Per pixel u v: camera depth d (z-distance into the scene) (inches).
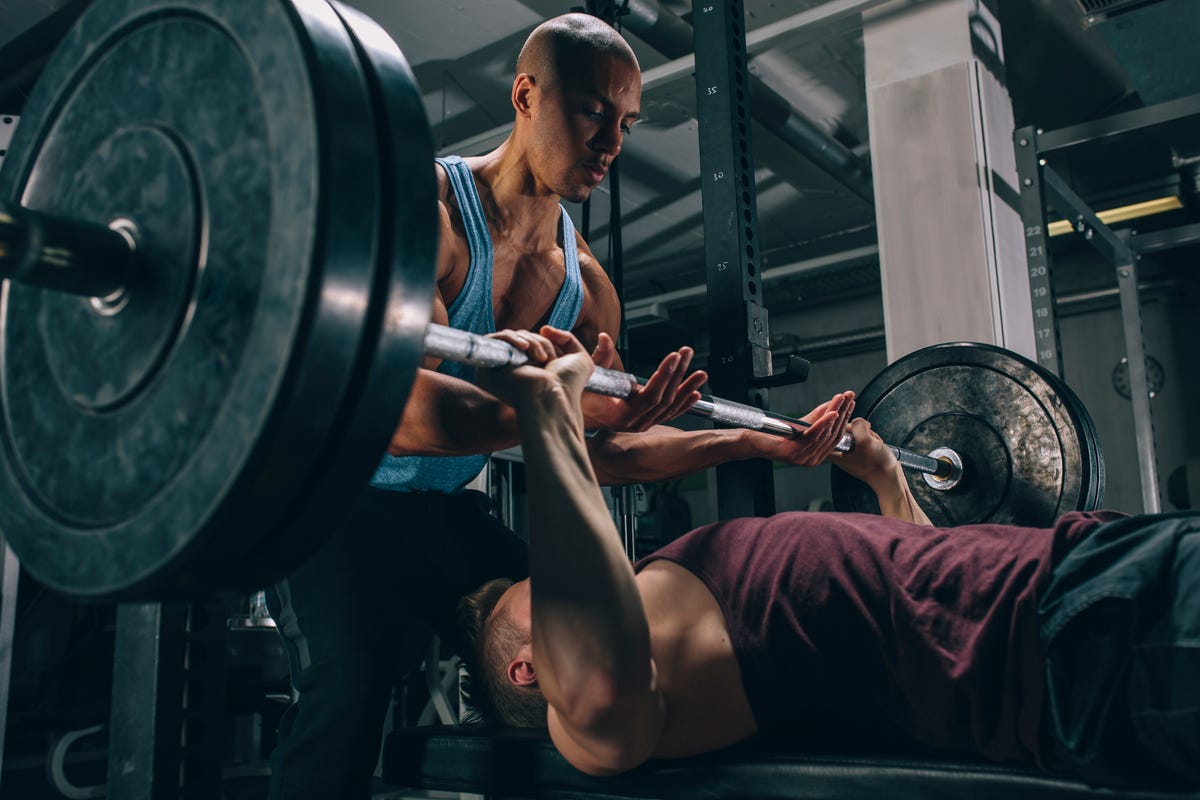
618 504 84.0
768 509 67.9
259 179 25.4
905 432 77.3
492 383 37.8
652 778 40.5
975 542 39.6
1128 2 117.0
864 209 232.7
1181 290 238.4
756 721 40.3
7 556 89.0
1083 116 190.9
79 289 27.3
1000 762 36.3
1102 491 69.8
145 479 26.7
